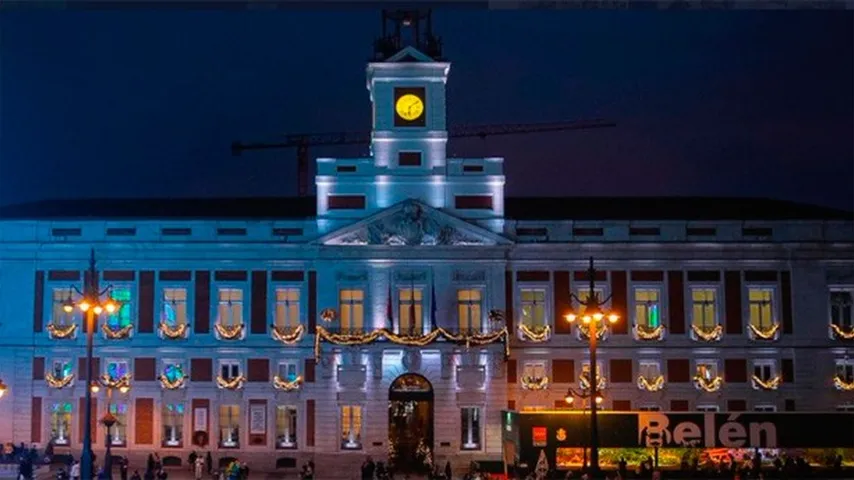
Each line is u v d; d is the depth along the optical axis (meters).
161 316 77.69
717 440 64.75
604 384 76.88
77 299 77.62
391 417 76.12
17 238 78.00
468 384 75.69
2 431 77.38
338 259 76.88
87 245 77.69
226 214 82.62
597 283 77.69
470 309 76.75
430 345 75.50
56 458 76.31
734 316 77.81
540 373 77.12
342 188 77.62
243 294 77.81
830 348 77.62
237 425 77.25
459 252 76.81
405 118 78.38
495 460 74.75
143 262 77.88
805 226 77.94
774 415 65.25
